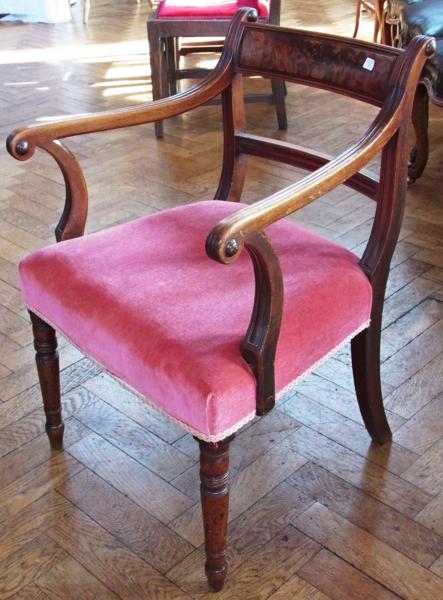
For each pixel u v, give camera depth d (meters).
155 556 1.29
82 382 1.68
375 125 1.15
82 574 1.27
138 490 1.41
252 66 1.36
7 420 1.58
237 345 1.07
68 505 1.39
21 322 1.87
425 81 2.11
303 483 1.42
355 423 1.55
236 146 1.45
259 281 1.01
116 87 3.50
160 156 2.80
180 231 1.32
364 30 4.20
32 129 1.23
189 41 4.05
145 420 1.57
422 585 1.23
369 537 1.31
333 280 1.20
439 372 1.67
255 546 1.30
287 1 4.81
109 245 1.28
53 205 2.45
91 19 4.62
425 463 1.45
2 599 1.23
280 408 1.59
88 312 1.16
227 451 1.09
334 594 1.22
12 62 3.89
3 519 1.37
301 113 3.14
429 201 2.37
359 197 2.42
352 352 1.38
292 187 1.02
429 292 1.94
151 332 1.09
